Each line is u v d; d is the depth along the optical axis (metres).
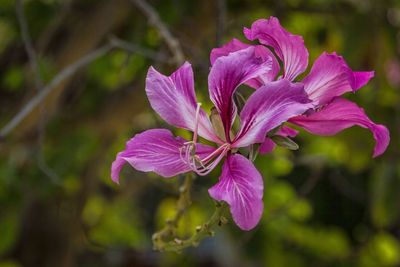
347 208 2.02
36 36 1.27
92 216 1.70
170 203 1.88
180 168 0.69
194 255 1.91
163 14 1.20
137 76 1.30
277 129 0.70
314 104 0.68
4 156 1.30
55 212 1.54
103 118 1.33
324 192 1.97
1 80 1.31
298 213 1.71
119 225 1.79
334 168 1.57
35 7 1.25
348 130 1.28
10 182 1.31
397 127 1.28
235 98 0.70
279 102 0.67
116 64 1.27
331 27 1.37
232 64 0.69
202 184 1.30
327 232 1.94
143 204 2.00
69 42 1.24
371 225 1.94
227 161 0.68
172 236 0.79
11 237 1.42
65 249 1.57
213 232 0.71
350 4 1.28
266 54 0.71
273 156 1.23
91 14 1.23
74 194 1.41
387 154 1.29
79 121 1.32
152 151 0.69
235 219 0.65
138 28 1.20
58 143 1.30
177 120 0.70
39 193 1.35
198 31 1.20
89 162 1.35
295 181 1.86
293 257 1.85
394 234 2.01
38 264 1.57
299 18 1.39
